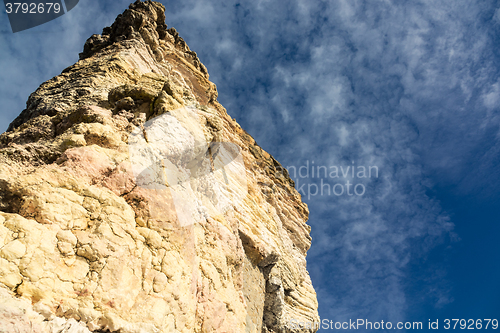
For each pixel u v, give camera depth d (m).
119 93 9.31
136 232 6.07
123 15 18.78
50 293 4.66
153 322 5.24
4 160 6.30
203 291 7.45
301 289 18.70
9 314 4.08
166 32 21.45
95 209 5.88
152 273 5.82
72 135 7.07
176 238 6.74
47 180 5.86
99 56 15.20
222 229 9.69
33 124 8.73
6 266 4.53
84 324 4.69
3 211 5.43
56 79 13.18
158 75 10.19
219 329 7.48
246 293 12.07
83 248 5.29
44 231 5.14
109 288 5.16
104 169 6.66
